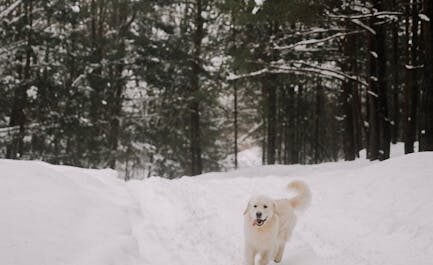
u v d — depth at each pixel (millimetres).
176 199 9438
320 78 22750
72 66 23500
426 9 12172
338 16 13414
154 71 25000
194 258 6605
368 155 18906
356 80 16172
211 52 23750
